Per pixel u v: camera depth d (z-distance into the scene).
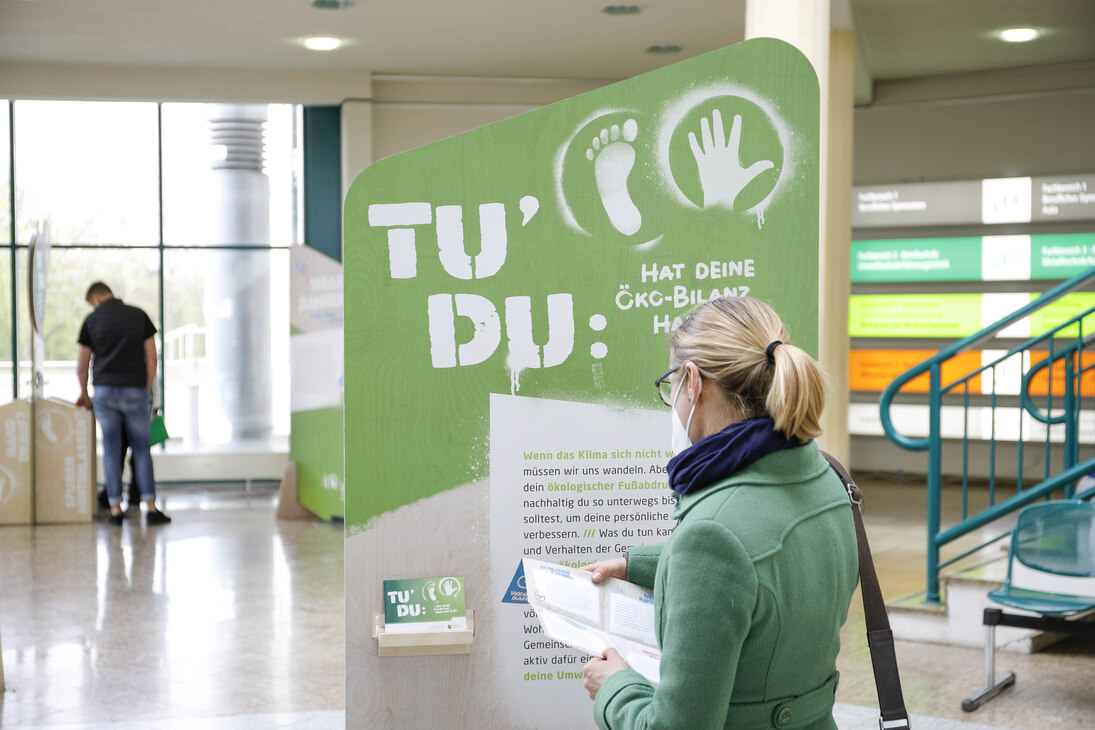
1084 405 10.24
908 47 9.45
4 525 8.21
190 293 10.58
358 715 2.38
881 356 11.10
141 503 9.53
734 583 1.39
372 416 2.36
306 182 10.62
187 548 7.30
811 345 2.34
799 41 4.28
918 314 10.93
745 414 1.54
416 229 2.35
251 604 5.73
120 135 10.39
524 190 2.36
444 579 2.38
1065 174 10.29
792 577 1.45
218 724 3.87
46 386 10.42
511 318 2.37
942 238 10.81
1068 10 8.26
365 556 2.37
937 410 5.35
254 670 4.55
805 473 1.54
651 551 1.92
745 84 2.32
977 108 10.57
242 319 10.65
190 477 10.50
